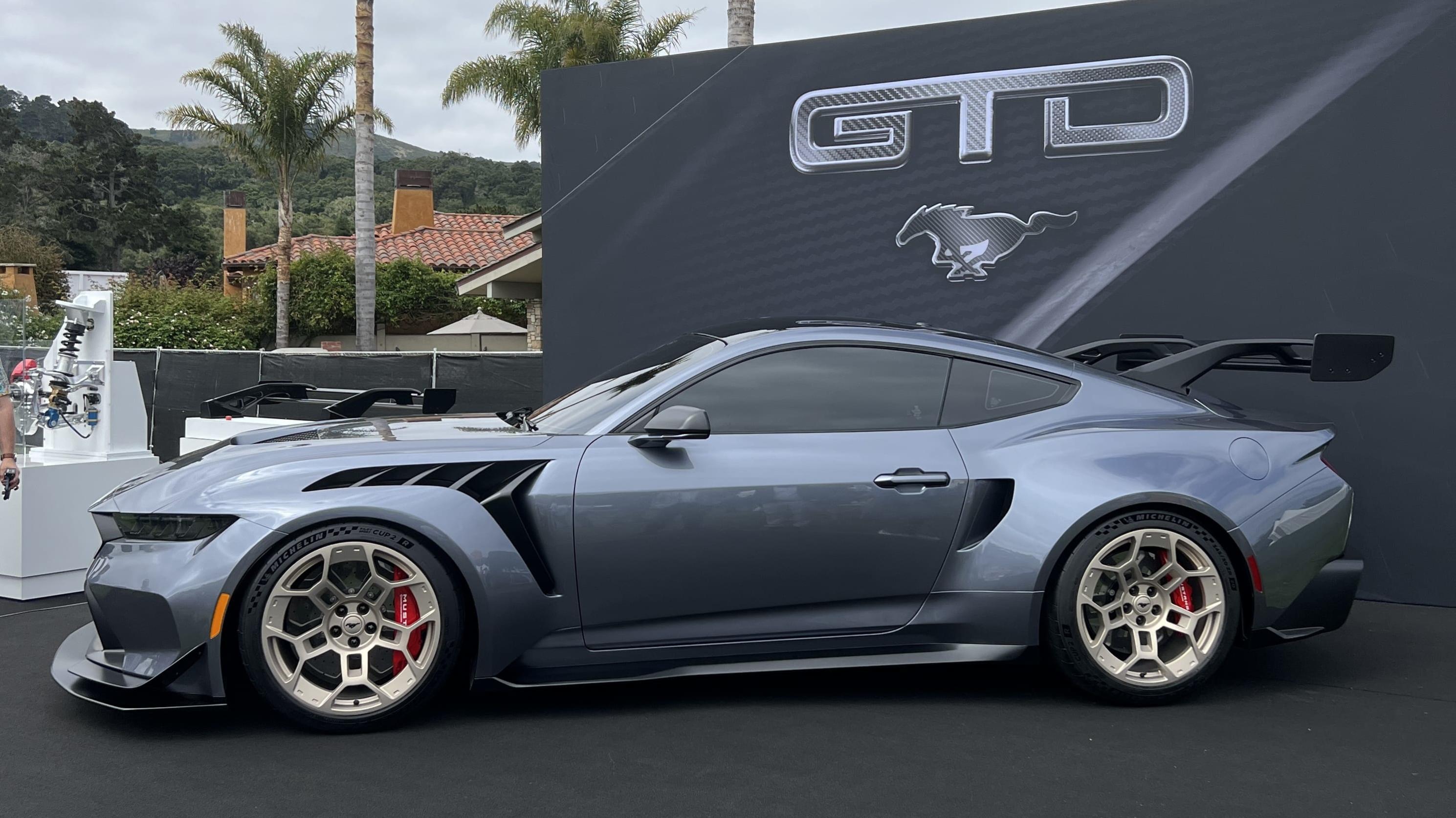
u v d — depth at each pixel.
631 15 20.75
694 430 3.27
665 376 3.63
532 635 3.34
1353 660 4.15
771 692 3.72
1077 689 3.73
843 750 3.13
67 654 3.57
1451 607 5.00
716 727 3.34
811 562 3.46
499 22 20.55
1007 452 3.58
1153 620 3.56
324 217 65.56
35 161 69.00
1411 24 4.96
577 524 3.34
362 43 20.42
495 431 3.70
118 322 24.16
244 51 23.66
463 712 3.46
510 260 17.45
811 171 6.25
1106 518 3.51
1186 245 5.44
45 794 2.78
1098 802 2.77
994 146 5.82
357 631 3.23
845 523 3.46
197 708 3.47
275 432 4.02
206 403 5.85
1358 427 5.13
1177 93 5.42
